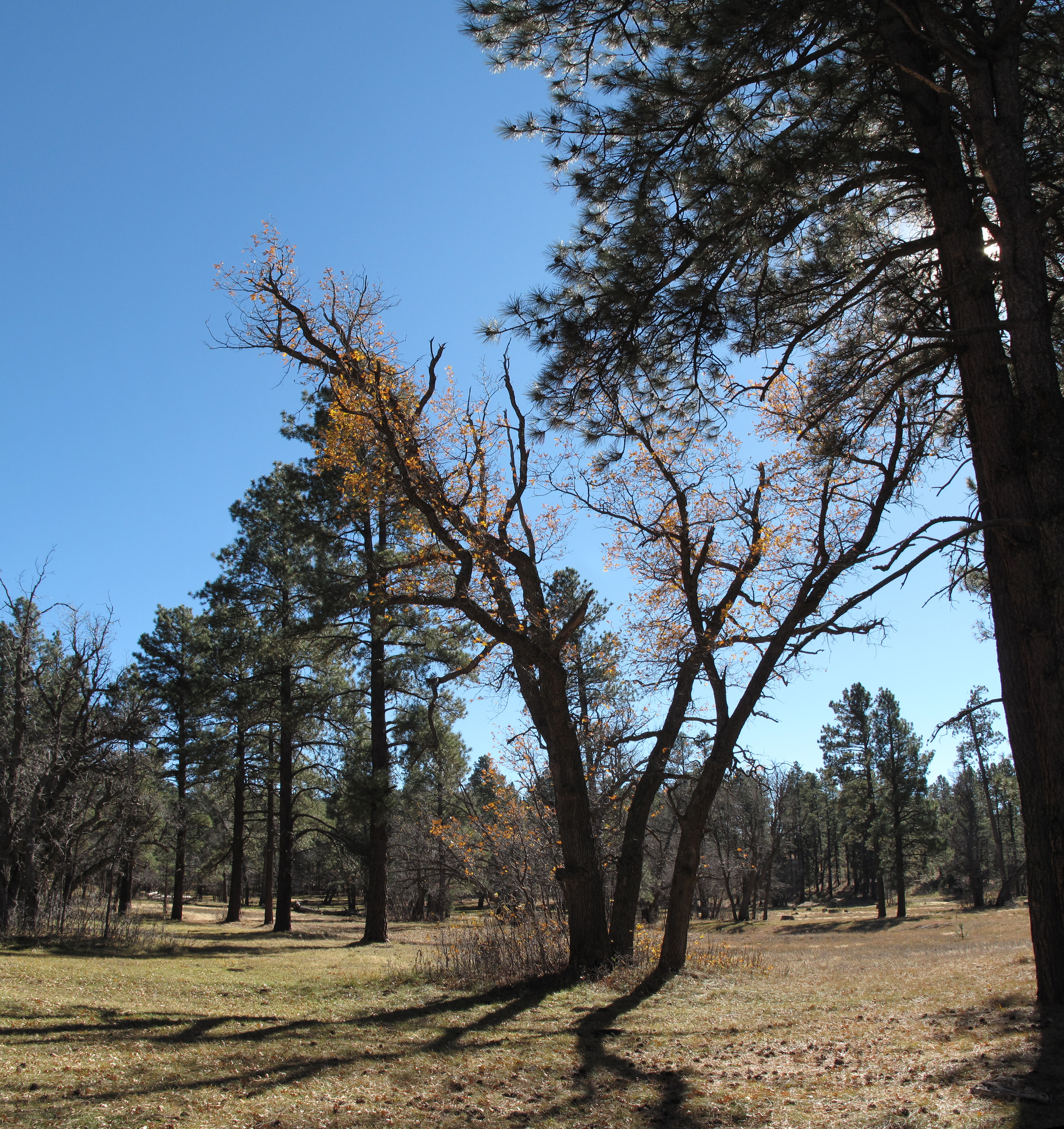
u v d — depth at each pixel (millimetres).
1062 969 7867
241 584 28000
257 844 43188
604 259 8188
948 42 6832
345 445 12523
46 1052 7516
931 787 50750
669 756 14641
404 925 33188
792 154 7504
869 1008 9398
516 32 8531
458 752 25859
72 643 19016
